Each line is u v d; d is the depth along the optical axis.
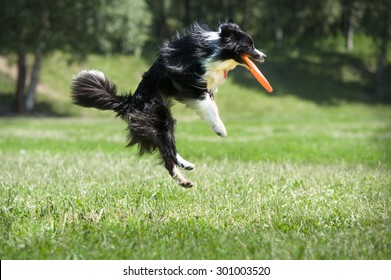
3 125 33.25
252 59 8.79
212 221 7.60
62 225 7.18
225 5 62.12
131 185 10.04
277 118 42.97
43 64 52.72
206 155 17.03
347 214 7.95
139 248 6.39
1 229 7.19
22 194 9.38
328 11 62.44
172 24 62.88
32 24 41.28
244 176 11.25
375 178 11.18
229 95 54.34
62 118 44.94
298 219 7.67
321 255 6.22
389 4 58.81
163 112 8.58
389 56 65.12
